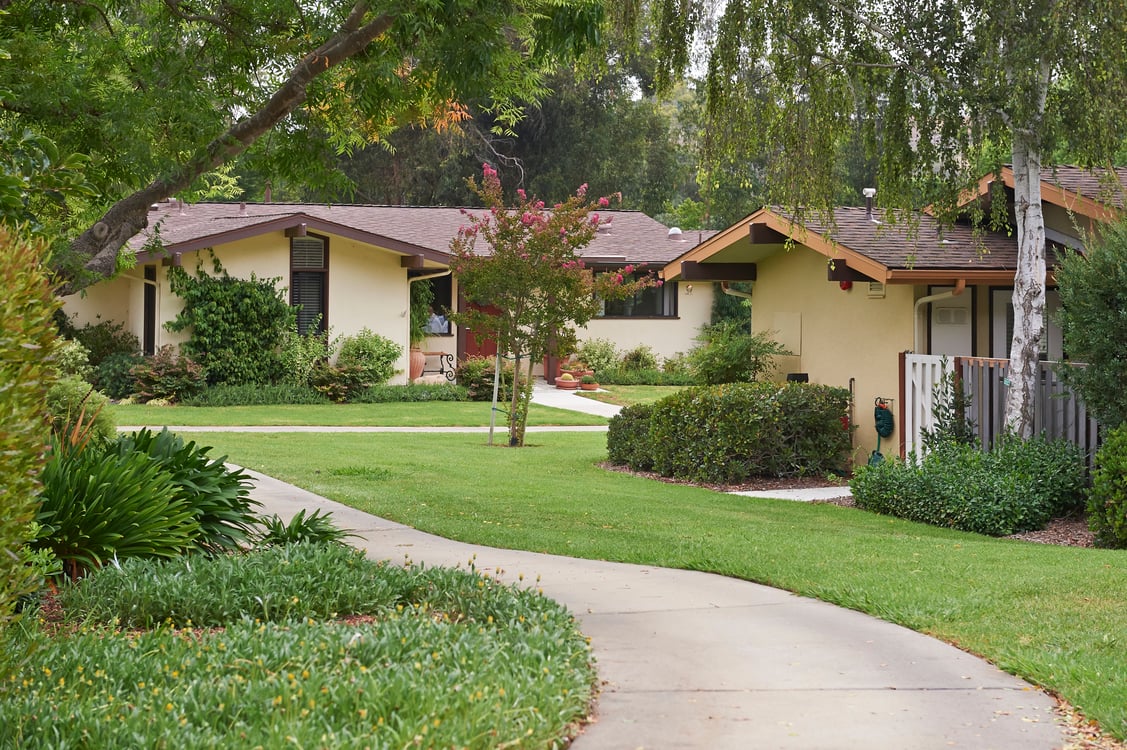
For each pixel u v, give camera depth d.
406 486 12.63
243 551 8.09
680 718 4.78
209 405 24.08
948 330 14.34
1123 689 5.09
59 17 9.43
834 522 11.19
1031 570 7.87
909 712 4.90
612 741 4.47
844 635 6.30
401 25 8.47
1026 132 11.49
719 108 12.85
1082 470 11.01
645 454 15.34
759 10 12.26
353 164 43.44
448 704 4.29
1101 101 11.17
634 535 9.78
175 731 3.99
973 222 13.10
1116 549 9.53
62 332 26.08
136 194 8.70
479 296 18.02
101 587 6.39
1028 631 6.21
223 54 9.90
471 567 7.44
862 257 13.55
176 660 4.96
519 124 43.09
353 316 26.58
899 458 13.12
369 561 7.38
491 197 17.66
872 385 15.19
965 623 6.44
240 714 4.27
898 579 7.66
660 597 7.28
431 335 30.00
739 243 16.81
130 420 20.20
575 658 5.27
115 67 9.52
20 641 5.14
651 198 47.69
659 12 12.98
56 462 7.34
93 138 8.62
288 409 23.66
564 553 8.87
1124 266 9.82
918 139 12.26
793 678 5.42
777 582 7.68
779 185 12.91
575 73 13.39
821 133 12.66
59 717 4.12
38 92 8.19
